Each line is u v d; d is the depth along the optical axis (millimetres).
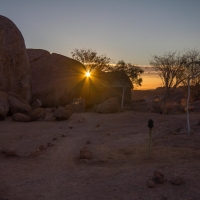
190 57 34719
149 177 7633
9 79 24266
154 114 21281
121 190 7035
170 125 15711
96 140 13125
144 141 12297
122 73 33062
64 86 28703
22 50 25078
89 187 7418
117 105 23844
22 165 9547
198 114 20484
